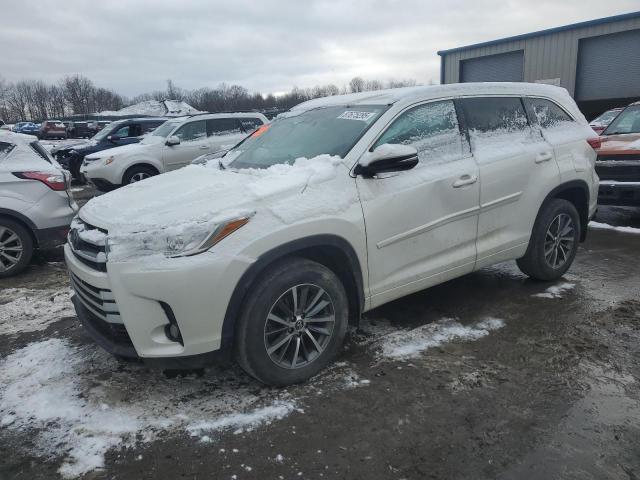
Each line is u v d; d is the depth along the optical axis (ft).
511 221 14.01
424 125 12.50
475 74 86.99
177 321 9.25
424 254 12.19
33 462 8.55
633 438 8.70
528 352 11.68
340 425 9.27
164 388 10.62
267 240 9.61
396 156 10.68
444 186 12.22
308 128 12.98
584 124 16.28
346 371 11.04
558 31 73.72
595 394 9.98
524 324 13.12
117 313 9.52
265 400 10.09
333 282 10.60
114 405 10.04
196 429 9.23
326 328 10.84
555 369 10.93
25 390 10.67
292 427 9.25
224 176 11.81
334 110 13.25
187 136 37.50
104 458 8.59
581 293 15.12
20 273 19.48
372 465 8.27
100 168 35.68
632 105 27.94
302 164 11.18
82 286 10.34
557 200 15.25
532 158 14.25
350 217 10.68
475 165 12.96
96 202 11.48
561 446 8.55
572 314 13.64
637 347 11.79
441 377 10.71
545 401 9.80
